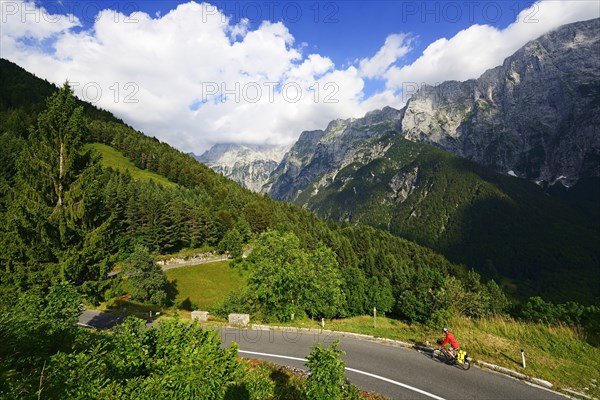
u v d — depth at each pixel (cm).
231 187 14662
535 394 1144
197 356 688
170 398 626
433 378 1298
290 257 2647
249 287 2688
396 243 15012
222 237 8444
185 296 4888
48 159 1769
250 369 1288
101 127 14612
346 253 10238
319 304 2647
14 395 583
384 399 1120
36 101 13250
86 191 1772
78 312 1253
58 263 1634
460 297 2859
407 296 4650
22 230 1584
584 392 1149
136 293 4041
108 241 1831
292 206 16038
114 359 696
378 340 1856
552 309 4825
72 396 588
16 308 1068
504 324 1848
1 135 7662
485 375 1317
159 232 7206
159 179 12425
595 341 1581
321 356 994
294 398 1071
